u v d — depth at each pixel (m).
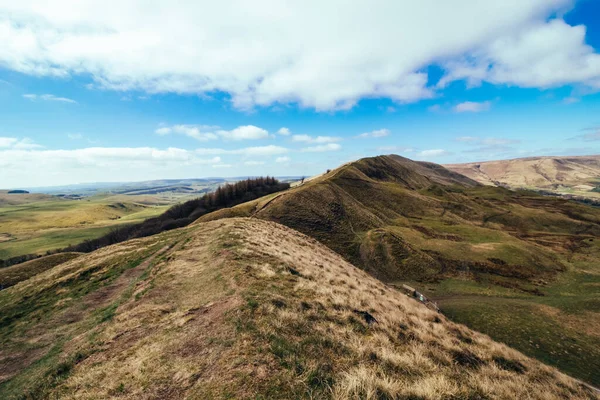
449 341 12.76
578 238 110.12
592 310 43.75
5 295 28.39
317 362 8.20
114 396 8.12
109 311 17.61
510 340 35.88
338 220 92.25
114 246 41.84
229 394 7.03
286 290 15.12
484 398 8.38
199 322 12.00
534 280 64.31
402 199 137.38
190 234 39.25
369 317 13.01
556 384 11.59
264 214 90.19
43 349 14.97
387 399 7.11
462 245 81.50
